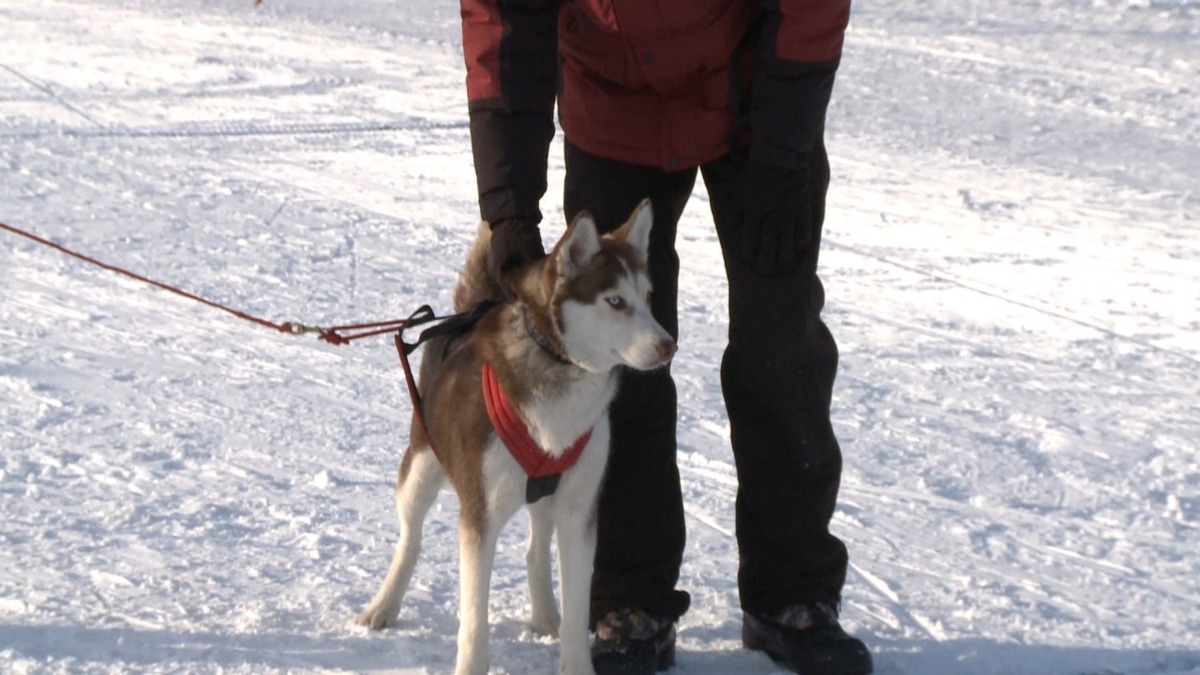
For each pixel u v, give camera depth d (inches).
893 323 276.5
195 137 437.1
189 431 211.0
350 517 179.0
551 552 162.6
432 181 391.5
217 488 187.9
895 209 360.2
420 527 146.3
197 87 513.3
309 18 667.4
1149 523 185.8
